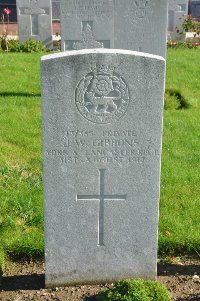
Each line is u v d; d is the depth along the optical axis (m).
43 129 4.10
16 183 6.30
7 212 5.65
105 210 4.36
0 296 4.35
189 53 15.29
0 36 18.44
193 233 5.17
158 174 4.27
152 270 4.52
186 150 7.50
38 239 5.07
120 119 4.11
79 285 4.54
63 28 10.50
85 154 4.19
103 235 4.43
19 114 9.06
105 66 3.97
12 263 4.89
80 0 10.27
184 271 4.74
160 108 4.09
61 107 4.04
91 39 10.57
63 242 4.41
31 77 11.88
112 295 4.10
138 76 4.00
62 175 4.23
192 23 18.80
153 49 9.94
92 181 4.27
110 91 4.04
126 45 9.92
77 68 3.95
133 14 9.67
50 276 4.48
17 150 7.49
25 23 17.12
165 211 5.64
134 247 4.46
